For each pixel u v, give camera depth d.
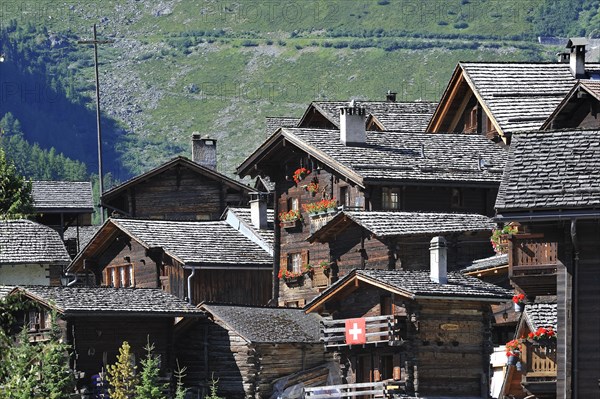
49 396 105.75
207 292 151.88
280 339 133.50
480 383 124.50
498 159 149.62
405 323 123.06
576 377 82.88
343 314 128.50
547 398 105.56
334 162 144.25
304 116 179.38
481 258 136.12
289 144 151.75
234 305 138.75
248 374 132.62
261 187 188.12
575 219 82.00
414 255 134.88
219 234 158.75
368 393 124.44
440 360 123.44
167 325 135.75
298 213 151.38
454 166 146.50
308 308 129.75
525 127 149.38
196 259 150.88
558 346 83.75
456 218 139.00
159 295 137.25
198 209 186.00
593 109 116.25
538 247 97.38
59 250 164.38
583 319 83.06
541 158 85.50
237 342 134.00
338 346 127.12
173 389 135.50
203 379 135.38
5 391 88.00
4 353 87.38
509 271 98.19
